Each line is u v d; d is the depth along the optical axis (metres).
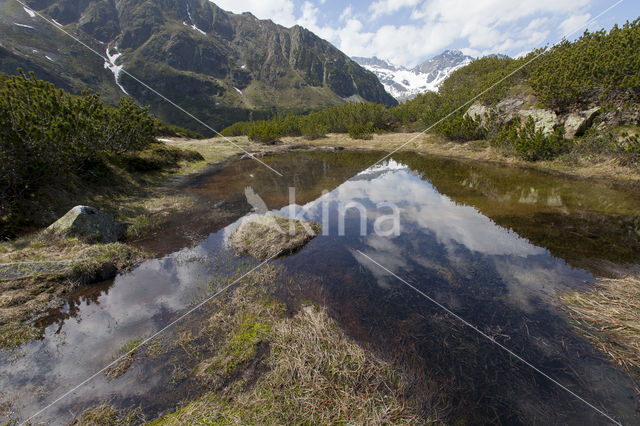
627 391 2.99
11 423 2.67
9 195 6.40
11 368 3.21
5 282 4.24
